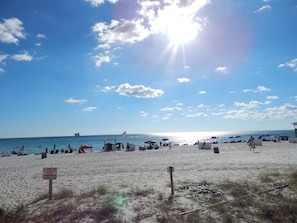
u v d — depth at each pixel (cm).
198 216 568
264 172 1127
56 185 1082
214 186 837
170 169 789
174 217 567
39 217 580
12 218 588
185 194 753
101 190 804
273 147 3078
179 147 4216
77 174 1414
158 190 818
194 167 1481
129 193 766
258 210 617
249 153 2381
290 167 1301
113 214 574
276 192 759
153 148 4200
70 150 4034
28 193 949
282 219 564
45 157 2883
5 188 1088
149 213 586
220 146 3875
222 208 620
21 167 1959
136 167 1616
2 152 5338
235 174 1123
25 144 8700
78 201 676
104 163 1977
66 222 542
